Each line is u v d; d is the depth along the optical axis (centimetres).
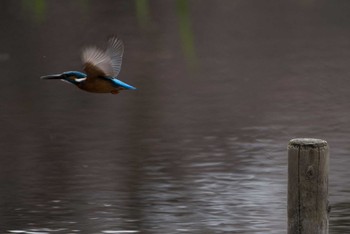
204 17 2983
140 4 3216
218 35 2648
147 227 1055
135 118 1691
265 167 1336
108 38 718
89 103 1831
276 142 1498
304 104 1803
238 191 1209
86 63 716
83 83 720
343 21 2856
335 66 2180
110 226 1062
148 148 1461
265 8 3180
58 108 1783
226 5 3262
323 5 3209
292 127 1603
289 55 2331
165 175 1295
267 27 2778
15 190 1228
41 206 1150
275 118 1678
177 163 1362
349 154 1403
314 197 782
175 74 2120
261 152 1430
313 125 1616
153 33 2666
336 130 1574
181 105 1798
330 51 2378
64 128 1614
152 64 2239
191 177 1280
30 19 2895
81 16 2947
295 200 788
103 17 2942
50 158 1405
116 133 1569
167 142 1500
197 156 1405
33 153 1440
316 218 786
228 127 1609
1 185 1255
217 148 1459
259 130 1584
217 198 1177
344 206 1128
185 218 1090
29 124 1647
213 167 1338
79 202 1166
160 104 1814
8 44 2491
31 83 2028
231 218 1091
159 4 3241
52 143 1505
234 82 2027
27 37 2591
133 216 1099
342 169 1314
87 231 1044
